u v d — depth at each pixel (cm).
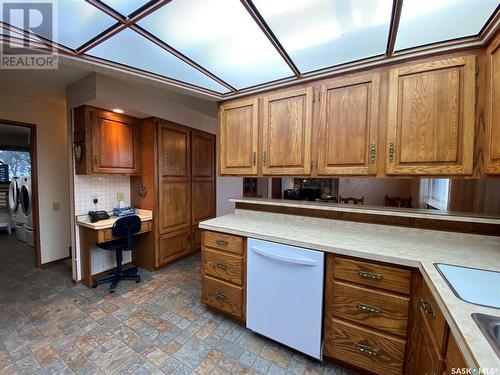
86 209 264
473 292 88
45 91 262
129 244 256
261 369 148
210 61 153
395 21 111
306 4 100
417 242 148
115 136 262
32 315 202
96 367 148
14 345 166
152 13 106
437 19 109
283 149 192
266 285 165
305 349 151
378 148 154
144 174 295
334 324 143
